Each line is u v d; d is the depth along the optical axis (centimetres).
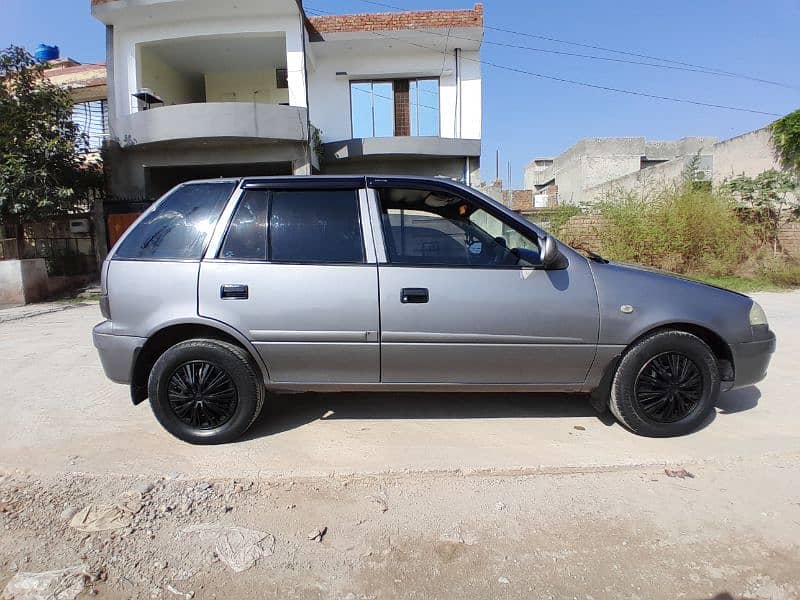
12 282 1073
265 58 1565
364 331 321
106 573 218
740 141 1459
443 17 1572
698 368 331
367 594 206
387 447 329
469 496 275
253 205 337
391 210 337
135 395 336
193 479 293
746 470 298
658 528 245
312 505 268
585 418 374
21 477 298
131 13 1330
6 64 1168
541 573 216
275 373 333
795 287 1012
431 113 1656
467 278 321
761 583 209
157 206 346
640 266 370
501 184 1797
